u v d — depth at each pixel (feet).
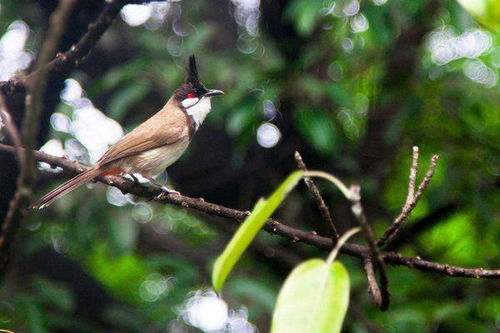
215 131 39.70
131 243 34.01
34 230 40.04
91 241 39.04
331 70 40.40
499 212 39.29
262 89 33.09
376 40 33.24
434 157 14.94
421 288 37.09
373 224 39.81
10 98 28.32
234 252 11.29
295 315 10.47
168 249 42.09
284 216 37.86
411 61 38.32
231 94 32.73
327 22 35.99
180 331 41.83
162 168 27.58
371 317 35.99
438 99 37.42
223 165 40.19
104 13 23.80
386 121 39.55
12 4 35.17
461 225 42.01
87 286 41.93
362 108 41.93
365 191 37.47
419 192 14.93
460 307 33.24
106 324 41.83
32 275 39.52
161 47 34.14
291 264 37.76
